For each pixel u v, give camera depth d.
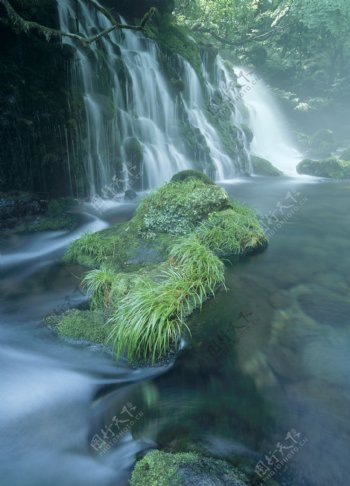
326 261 7.28
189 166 14.41
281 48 29.95
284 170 18.75
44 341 5.06
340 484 3.10
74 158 10.71
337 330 5.09
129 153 12.31
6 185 9.34
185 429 3.68
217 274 6.10
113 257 7.06
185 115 15.44
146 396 4.17
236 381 4.28
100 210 10.77
